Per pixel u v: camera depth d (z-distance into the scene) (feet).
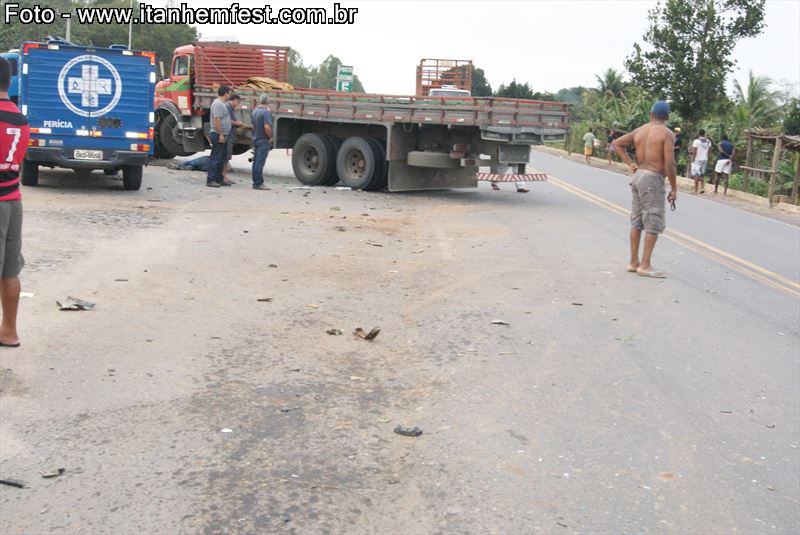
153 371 19.08
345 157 62.75
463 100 54.70
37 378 18.16
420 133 60.80
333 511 12.94
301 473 14.25
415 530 12.49
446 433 16.40
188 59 73.46
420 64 79.87
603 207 60.23
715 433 17.25
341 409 17.48
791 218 68.28
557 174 98.73
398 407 17.79
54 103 49.65
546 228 47.03
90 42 254.68
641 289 31.35
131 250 32.81
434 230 44.19
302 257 34.01
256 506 12.97
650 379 20.59
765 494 14.44
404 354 21.70
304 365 20.31
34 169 51.24
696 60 140.05
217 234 37.91
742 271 37.01
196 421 16.34
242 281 28.89
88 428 15.72
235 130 67.21
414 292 28.96
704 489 14.49
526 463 15.15
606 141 151.84
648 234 33.65
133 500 12.99
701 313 28.07
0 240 18.86
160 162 77.46
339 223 44.45
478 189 72.33
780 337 25.52
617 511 13.44
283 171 81.05
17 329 21.52
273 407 17.35
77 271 28.48
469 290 29.55
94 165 51.01
